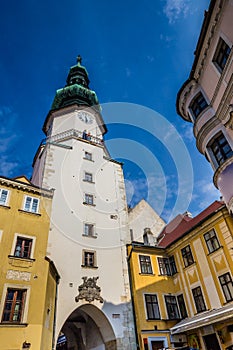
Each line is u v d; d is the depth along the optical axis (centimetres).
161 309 1931
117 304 1889
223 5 1273
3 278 1353
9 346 1176
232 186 1368
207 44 1475
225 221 1767
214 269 1767
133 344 1762
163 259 2230
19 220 1622
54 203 2130
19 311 1319
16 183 1752
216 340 1571
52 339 1524
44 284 1444
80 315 2108
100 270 1984
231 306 1530
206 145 1571
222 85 1389
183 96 1805
